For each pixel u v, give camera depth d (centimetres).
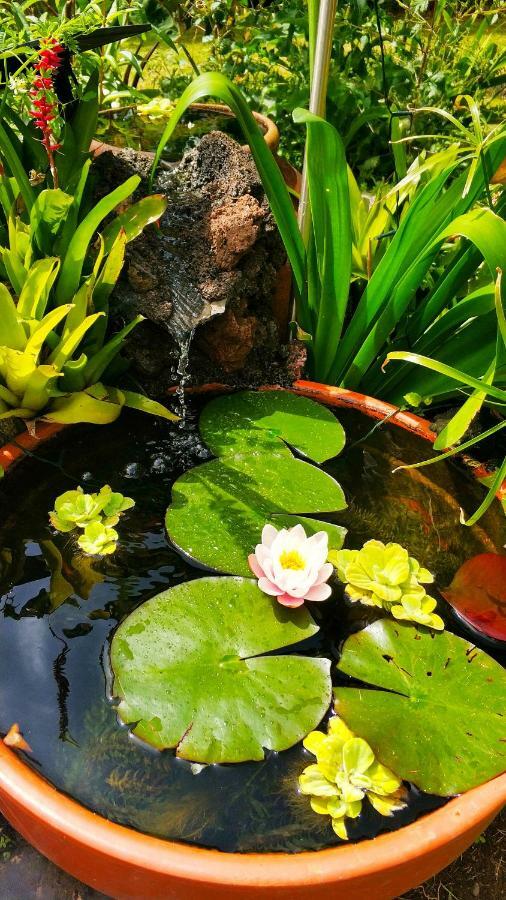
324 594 100
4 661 95
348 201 120
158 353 127
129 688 92
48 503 112
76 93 130
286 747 89
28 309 112
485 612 104
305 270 133
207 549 107
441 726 91
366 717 91
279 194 124
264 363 136
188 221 125
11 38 109
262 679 94
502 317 102
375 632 99
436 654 98
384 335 130
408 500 118
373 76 192
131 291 122
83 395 115
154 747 88
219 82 114
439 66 197
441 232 115
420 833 81
